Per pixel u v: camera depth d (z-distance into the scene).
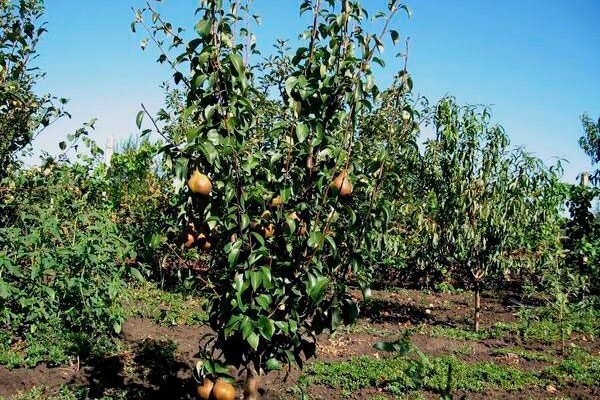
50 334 6.57
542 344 8.84
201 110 3.54
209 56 3.33
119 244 7.38
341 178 3.43
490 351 8.20
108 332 7.21
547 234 9.98
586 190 13.73
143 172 12.24
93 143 7.14
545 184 9.48
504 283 13.99
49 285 6.82
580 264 13.25
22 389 5.73
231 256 3.24
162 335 7.73
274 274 3.43
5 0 6.31
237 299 3.27
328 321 3.61
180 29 3.64
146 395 5.84
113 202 11.95
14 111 6.58
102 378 6.11
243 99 3.39
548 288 10.21
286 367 6.72
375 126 4.12
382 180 3.71
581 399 6.36
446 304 12.30
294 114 3.58
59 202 7.34
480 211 8.98
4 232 6.41
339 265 3.63
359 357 7.38
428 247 9.70
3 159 6.77
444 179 9.25
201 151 3.28
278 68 5.56
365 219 3.61
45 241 6.84
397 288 13.84
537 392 6.52
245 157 3.64
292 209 3.47
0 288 6.04
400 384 6.33
